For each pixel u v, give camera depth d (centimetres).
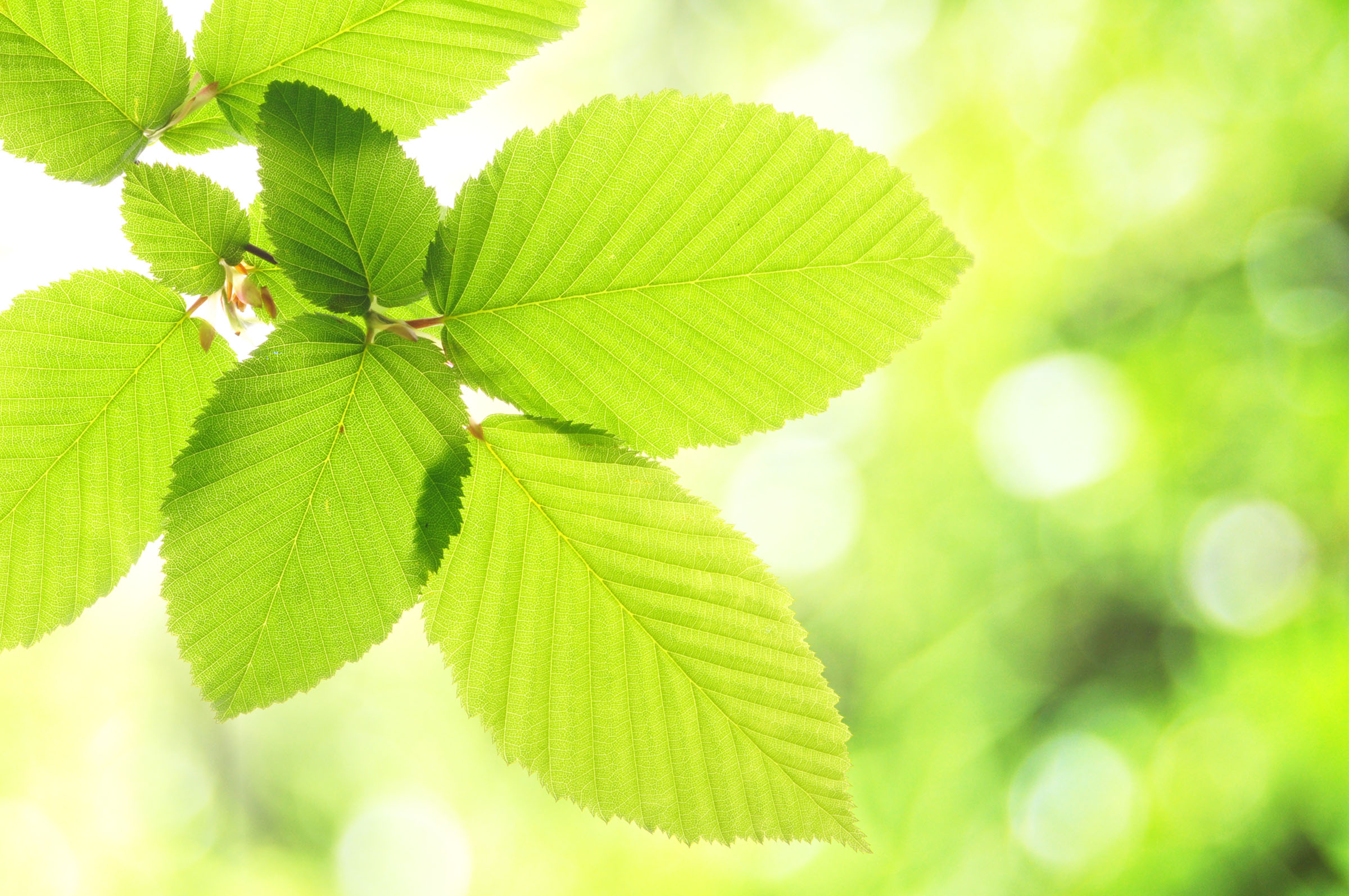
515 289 61
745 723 63
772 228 61
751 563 62
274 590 61
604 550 62
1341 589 202
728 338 62
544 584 62
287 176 60
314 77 60
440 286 61
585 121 61
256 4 60
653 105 61
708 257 61
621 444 62
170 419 62
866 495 305
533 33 61
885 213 61
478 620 62
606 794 63
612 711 63
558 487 62
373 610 61
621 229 61
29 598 62
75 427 61
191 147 61
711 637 63
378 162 60
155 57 60
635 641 63
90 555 62
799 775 63
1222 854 203
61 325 61
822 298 61
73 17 59
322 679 61
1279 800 199
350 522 61
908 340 62
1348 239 216
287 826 358
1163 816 210
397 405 61
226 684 61
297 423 60
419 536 61
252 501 61
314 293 60
